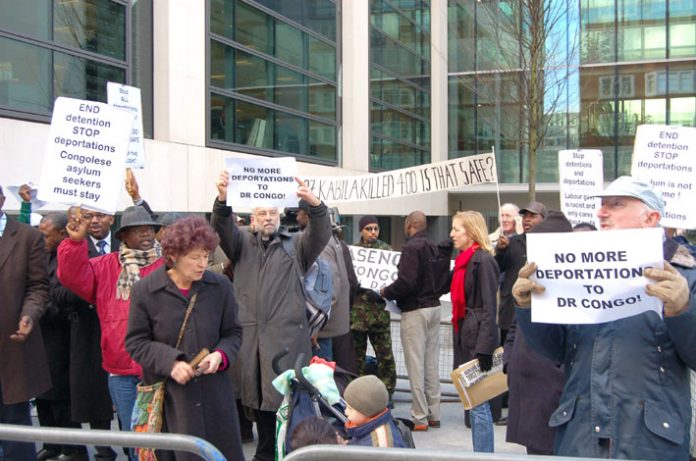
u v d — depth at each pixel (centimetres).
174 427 354
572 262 267
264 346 478
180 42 1269
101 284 460
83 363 509
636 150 521
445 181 802
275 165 489
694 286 270
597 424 276
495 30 1717
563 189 702
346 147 2003
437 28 2559
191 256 355
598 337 282
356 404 345
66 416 553
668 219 510
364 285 758
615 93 2308
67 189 463
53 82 1025
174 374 345
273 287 484
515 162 2461
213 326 369
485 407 504
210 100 1378
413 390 641
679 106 2264
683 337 255
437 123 2552
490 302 538
